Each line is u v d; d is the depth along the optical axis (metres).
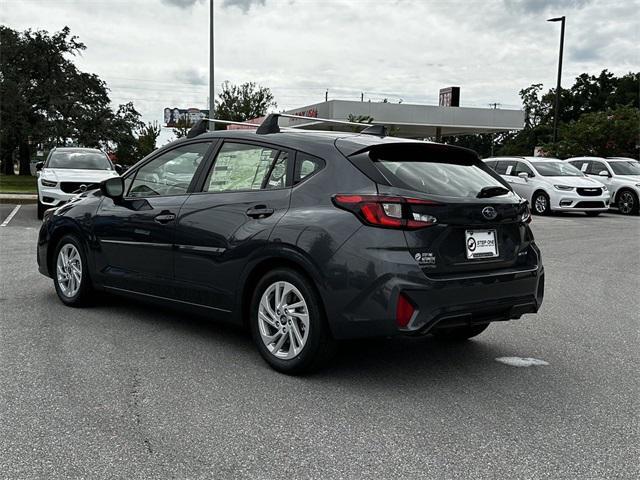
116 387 4.12
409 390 4.22
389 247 3.99
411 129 43.09
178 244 5.09
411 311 3.98
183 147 5.45
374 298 3.97
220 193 4.96
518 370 4.71
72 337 5.23
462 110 39.81
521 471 3.10
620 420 3.78
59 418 3.61
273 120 4.97
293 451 3.26
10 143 49.34
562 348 5.34
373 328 4.01
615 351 5.26
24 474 2.97
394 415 3.78
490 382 4.43
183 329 5.55
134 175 5.77
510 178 20.59
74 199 6.48
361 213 4.07
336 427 3.58
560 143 30.64
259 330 4.59
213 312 4.92
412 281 3.96
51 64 49.50
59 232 6.31
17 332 5.34
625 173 21.23
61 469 3.02
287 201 4.47
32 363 4.55
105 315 5.97
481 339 5.59
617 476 3.07
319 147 4.52
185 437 3.40
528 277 4.61
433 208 4.08
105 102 51.75
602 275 9.01
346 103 37.69
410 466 3.13
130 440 3.35
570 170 20.30
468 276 4.20
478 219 4.28
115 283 5.77
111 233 5.72
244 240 4.58
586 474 3.09
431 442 3.41
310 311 4.25
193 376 4.37
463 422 3.70
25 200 20.28
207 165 5.18
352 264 4.03
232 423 3.60
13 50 48.12
